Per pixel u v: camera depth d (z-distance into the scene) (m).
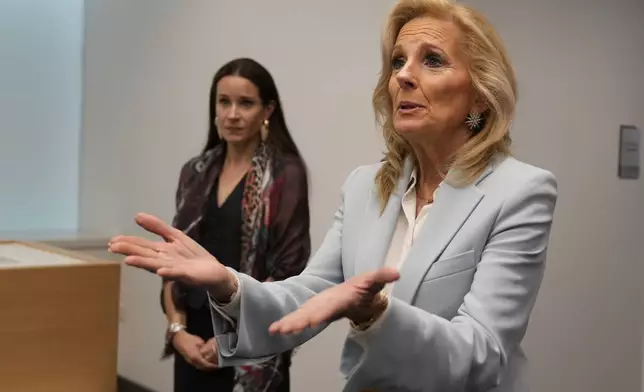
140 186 3.25
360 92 2.30
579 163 2.56
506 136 1.20
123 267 3.38
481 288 1.04
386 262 1.20
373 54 2.26
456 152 1.18
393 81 1.17
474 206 1.12
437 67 1.14
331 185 2.41
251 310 1.01
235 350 1.00
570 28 2.49
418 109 1.14
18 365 1.37
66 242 3.21
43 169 3.56
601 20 2.58
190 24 2.96
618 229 2.69
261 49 2.65
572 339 2.59
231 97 1.98
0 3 3.38
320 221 2.45
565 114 2.51
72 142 3.64
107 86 3.48
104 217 3.49
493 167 1.16
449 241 1.11
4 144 3.44
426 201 1.23
